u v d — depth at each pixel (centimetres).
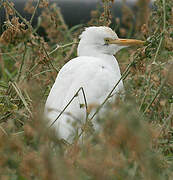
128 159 557
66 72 955
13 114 995
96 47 1120
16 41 970
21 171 572
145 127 511
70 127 835
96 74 940
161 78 913
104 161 524
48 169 481
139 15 1420
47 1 1185
